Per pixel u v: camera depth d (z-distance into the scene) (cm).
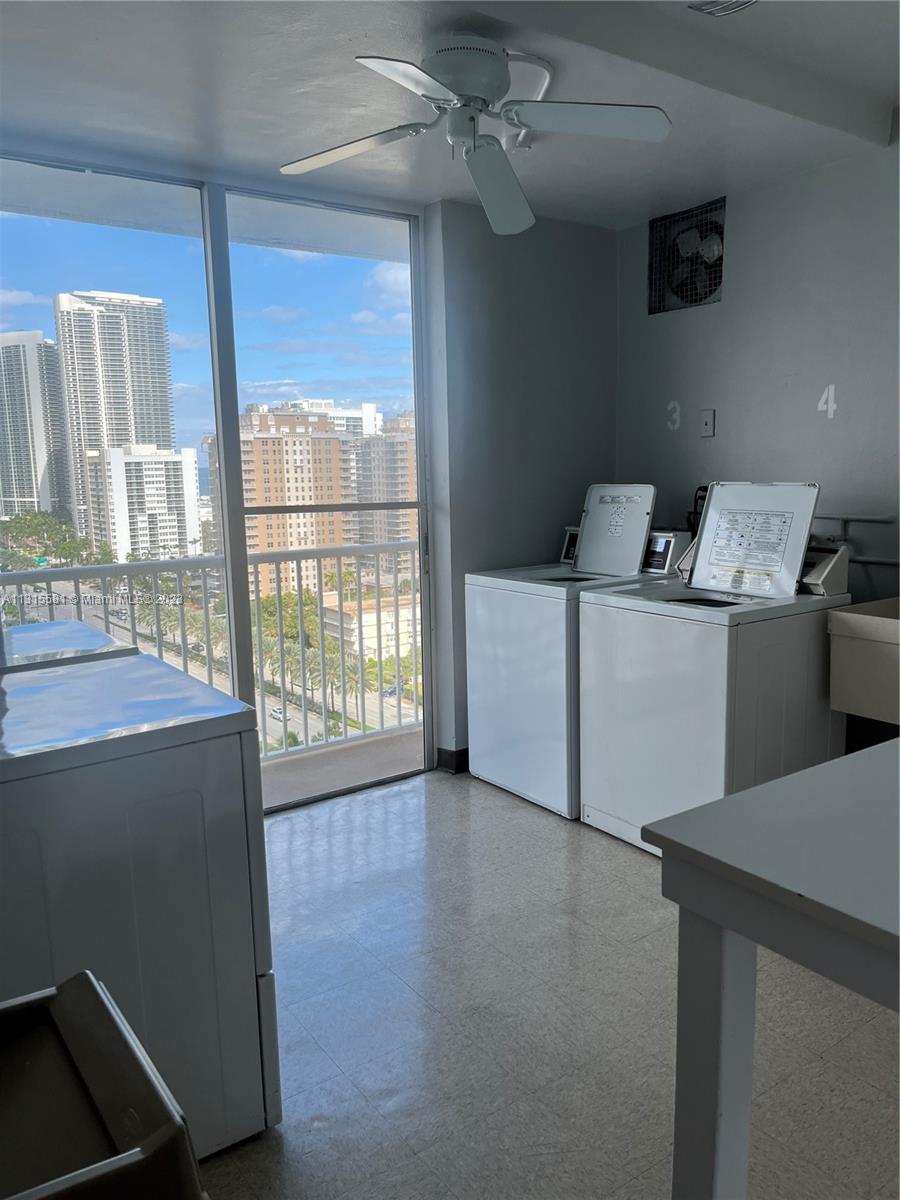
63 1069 82
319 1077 186
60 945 145
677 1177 109
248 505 343
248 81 228
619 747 298
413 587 435
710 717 265
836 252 303
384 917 253
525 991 215
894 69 254
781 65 248
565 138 273
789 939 91
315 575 404
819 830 104
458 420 352
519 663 332
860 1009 204
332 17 195
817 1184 153
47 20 194
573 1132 168
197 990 160
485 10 192
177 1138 69
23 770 139
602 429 398
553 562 388
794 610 275
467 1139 167
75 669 198
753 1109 172
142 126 259
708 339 353
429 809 335
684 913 103
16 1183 69
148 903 153
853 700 275
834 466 312
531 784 335
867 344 297
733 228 337
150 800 152
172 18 194
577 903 258
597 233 384
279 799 350
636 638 287
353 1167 161
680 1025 106
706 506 330
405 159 290
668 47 222
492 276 354
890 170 284
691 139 275
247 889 164
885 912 84
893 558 296
